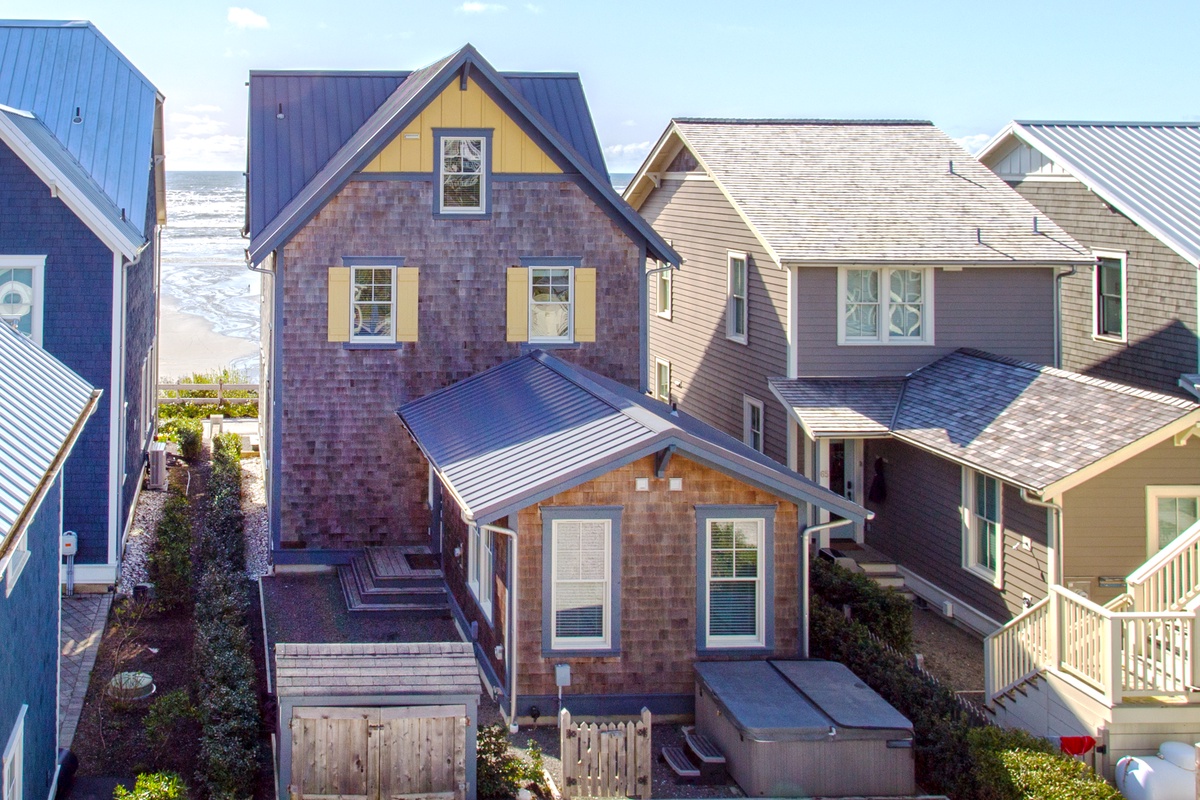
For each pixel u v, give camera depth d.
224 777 13.88
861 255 23.83
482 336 24.39
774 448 25.42
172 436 33.88
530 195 24.36
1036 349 25.17
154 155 29.17
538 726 16.69
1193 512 19.00
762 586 17.16
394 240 23.88
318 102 27.44
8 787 11.58
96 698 17.00
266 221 25.47
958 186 27.28
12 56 26.86
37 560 13.29
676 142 31.19
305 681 13.96
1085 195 28.19
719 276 28.55
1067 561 18.80
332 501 23.91
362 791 13.84
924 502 22.72
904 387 24.28
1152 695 15.54
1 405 12.59
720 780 15.23
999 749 14.88
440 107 23.84
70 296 21.05
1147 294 26.25
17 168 20.75
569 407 19.45
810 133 29.89
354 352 23.84
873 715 14.91
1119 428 18.98
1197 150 29.25
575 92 28.62
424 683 14.03
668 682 16.98
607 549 16.75
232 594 19.38
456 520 20.94
